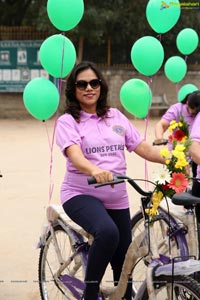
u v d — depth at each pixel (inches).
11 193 252.8
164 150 99.3
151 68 171.6
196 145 119.6
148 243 100.3
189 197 96.3
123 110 589.9
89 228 107.5
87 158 112.0
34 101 149.3
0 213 220.5
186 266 90.7
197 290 87.7
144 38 171.2
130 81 163.5
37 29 549.0
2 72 566.9
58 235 131.4
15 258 172.1
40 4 584.1
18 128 497.7
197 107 153.8
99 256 104.9
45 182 275.9
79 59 580.4
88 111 115.4
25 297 144.6
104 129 113.7
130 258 105.7
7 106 581.6
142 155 117.5
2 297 144.3
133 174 293.0
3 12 636.7
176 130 113.0
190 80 613.3
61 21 153.1
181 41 251.6
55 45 148.9
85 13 542.9
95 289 107.5
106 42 599.8
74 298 123.0
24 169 308.3
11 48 561.9
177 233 119.3
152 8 178.2
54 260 134.3
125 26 592.4
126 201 117.0
